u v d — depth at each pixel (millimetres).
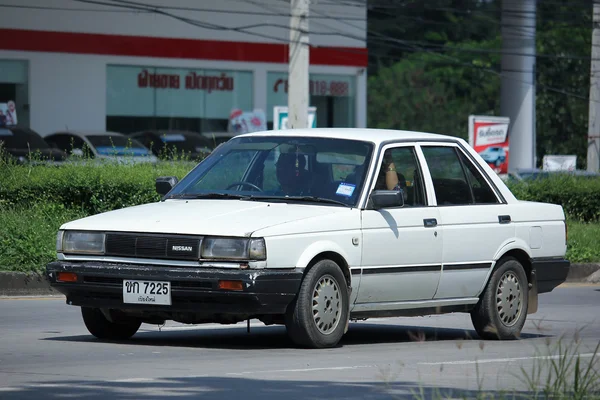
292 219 21000
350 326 28234
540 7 140000
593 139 73250
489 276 24656
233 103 97750
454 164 24625
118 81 91375
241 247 20234
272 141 23750
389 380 17859
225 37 96500
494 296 24688
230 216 21125
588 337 26594
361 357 20875
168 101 94062
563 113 135500
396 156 23453
